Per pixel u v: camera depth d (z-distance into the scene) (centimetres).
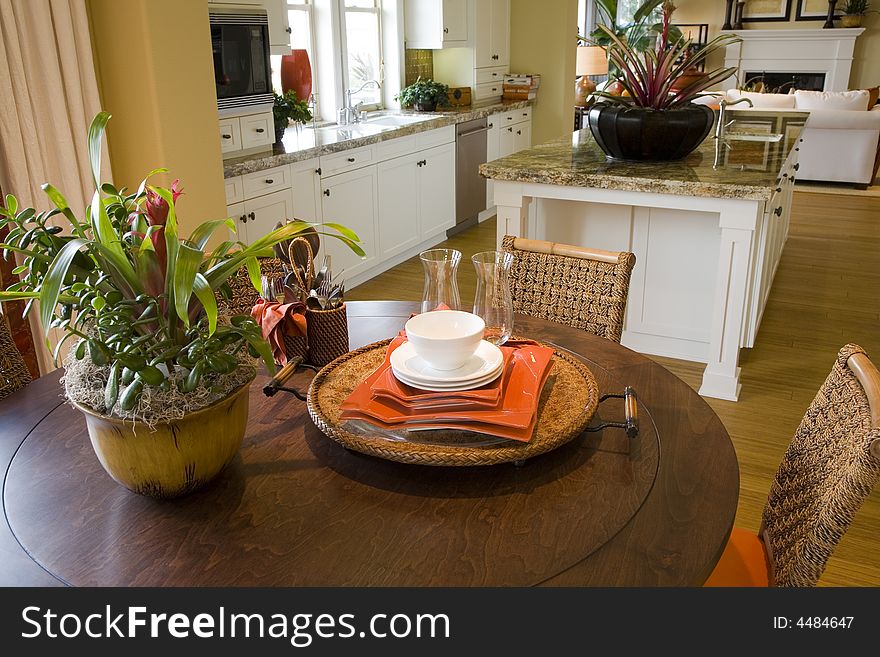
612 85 825
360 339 181
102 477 129
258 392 158
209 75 310
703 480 125
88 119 285
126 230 122
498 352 144
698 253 347
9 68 257
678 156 339
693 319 358
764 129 414
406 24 577
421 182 525
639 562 106
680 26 1148
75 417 149
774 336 392
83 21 277
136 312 119
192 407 114
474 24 598
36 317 280
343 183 443
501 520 116
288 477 128
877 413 122
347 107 522
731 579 146
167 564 107
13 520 117
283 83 462
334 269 446
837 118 710
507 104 630
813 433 144
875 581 215
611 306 204
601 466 130
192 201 310
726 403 321
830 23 1063
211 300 106
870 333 395
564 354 164
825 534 121
